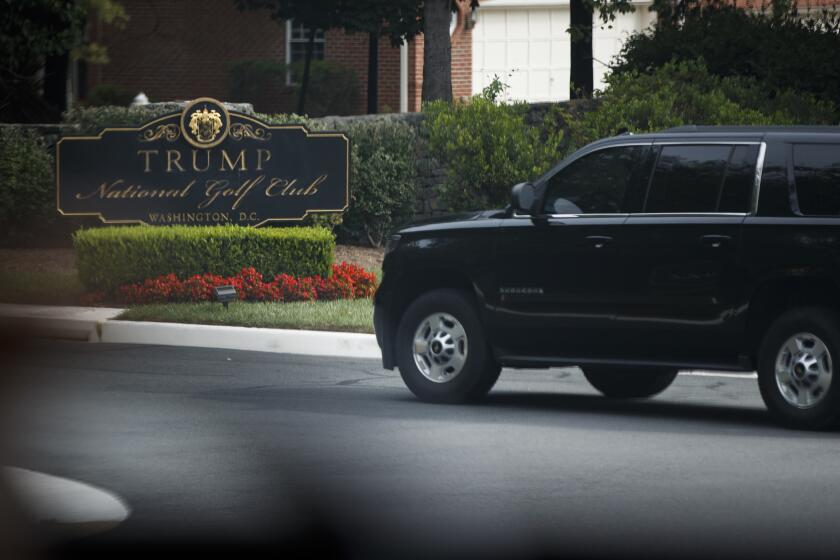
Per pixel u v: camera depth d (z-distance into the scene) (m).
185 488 18.66
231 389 28.45
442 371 26.84
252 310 38.62
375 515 17.03
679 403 27.52
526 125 52.31
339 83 87.38
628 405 27.06
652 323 24.70
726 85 50.81
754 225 23.89
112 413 25.08
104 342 36.97
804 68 52.53
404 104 86.75
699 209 24.59
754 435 22.89
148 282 41.56
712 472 19.62
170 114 48.81
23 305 41.00
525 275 25.97
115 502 17.86
